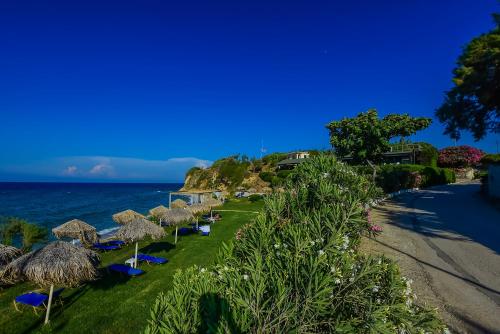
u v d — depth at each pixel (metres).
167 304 3.10
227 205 42.88
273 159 81.69
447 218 16.52
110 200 83.19
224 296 3.27
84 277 9.90
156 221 28.95
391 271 4.14
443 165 52.66
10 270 10.37
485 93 20.14
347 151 25.00
